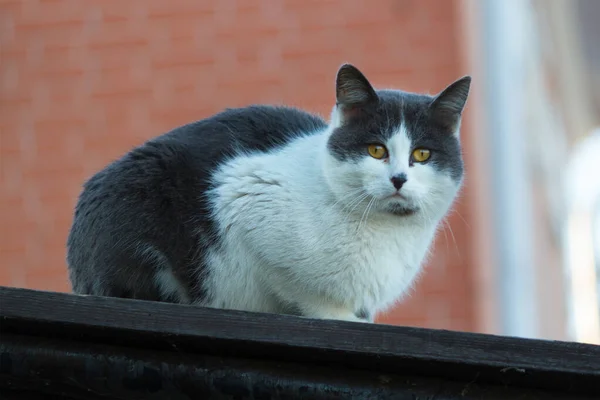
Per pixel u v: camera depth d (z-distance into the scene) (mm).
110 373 5484
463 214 12898
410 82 13375
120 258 7133
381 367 5457
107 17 14430
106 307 5355
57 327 5375
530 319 13250
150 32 14312
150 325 5340
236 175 7258
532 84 16891
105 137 14109
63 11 14516
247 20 14086
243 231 7133
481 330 12555
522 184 13727
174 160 7316
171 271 7238
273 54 13938
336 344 5328
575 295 22906
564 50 20875
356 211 7043
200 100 14023
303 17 13922
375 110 7371
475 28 13492
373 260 7070
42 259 13820
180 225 7207
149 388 5500
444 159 7336
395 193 6977
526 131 15273
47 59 14406
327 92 13680
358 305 7246
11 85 14359
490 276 12922
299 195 7113
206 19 14211
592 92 24109
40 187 14023
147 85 14172
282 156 7371
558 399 5430
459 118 7520
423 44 13445
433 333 5336
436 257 12797
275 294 7266
